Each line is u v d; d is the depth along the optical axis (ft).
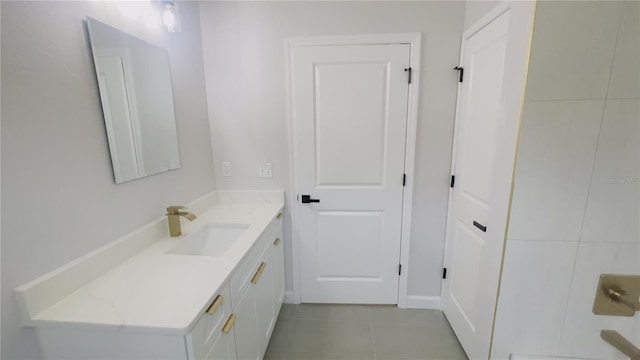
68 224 3.03
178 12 4.85
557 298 3.13
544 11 2.63
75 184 3.11
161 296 2.89
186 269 3.46
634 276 2.86
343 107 6.05
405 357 5.44
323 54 5.86
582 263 2.98
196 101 5.83
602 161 2.75
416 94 5.82
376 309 6.87
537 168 2.91
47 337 2.65
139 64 4.11
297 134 6.24
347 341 5.84
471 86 5.17
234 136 6.41
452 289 6.10
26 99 2.63
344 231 6.66
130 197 3.95
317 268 6.90
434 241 6.52
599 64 2.62
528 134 2.86
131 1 3.96
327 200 6.51
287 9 5.79
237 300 3.71
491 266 3.80
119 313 2.63
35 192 2.71
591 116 2.71
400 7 5.58
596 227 2.88
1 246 2.46
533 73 2.75
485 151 4.65
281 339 5.90
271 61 6.01
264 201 6.59
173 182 5.03
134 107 4.00
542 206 2.97
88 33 3.26
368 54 5.78
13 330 2.56
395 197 6.38
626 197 2.76
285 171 6.47
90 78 3.30
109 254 3.48
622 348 2.94
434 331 6.11
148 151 4.31
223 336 3.28
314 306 7.00
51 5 2.83
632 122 2.64
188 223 5.19
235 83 6.18
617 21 2.53
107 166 3.55
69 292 2.96
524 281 3.17
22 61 2.59
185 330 2.43
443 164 6.11
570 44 2.65
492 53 4.43
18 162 2.57
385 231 6.58
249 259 4.16
